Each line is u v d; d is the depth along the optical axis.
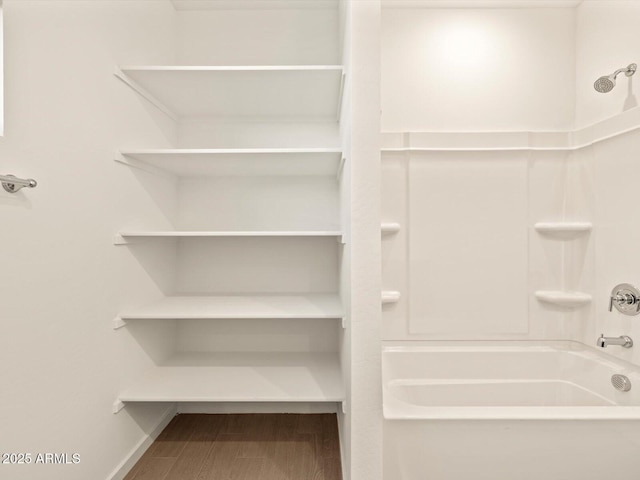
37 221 1.25
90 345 1.53
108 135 1.65
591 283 2.13
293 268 2.45
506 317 2.32
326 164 2.06
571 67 2.35
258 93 2.02
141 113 1.95
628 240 1.86
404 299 2.34
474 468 1.39
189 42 2.42
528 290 2.32
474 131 2.34
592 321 2.13
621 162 1.91
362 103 1.37
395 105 2.37
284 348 2.44
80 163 1.46
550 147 2.29
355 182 1.37
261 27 2.42
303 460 1.85
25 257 1.20
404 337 2.35
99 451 1.57
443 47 2.37
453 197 2.32
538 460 1.38
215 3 2.36
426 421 1.38
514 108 2.36
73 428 1.41
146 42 2.00
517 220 2.31
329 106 2.22
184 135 2.41
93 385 1.54
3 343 1.12
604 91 1.88
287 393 1.79
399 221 2.33
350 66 1.38
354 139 1.37
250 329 2.44
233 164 2.06
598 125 2.06
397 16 2.38
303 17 2.42
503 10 2.37
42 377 1.27
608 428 1.36
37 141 1.25
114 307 1.71
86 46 1.50
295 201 2.44
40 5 1.26
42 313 1.27
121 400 1.72
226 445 1.99
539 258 2.31
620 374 1.84
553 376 2.20
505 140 2.29
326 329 2.44
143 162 1.97
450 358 2.24
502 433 1.38
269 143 2.42
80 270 1.47
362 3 1.37
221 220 2.44
